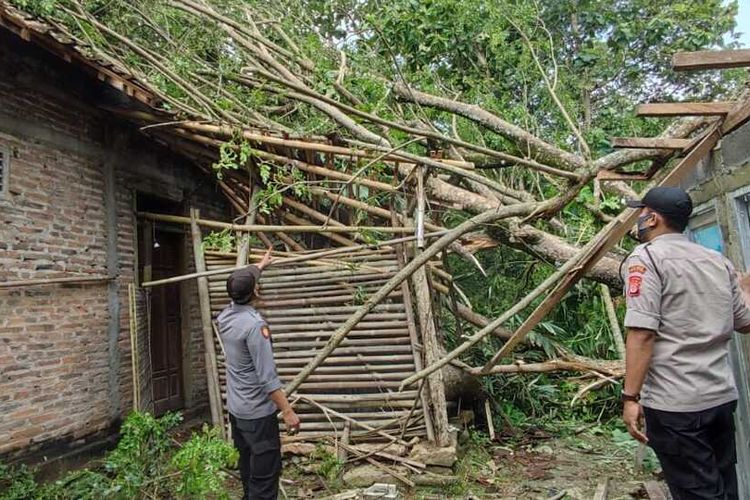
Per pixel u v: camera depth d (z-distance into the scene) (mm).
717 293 2424
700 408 2383
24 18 4434
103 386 5359
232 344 3707
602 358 7496
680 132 4707
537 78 7805
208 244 5566
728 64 2707
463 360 6812
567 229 7031
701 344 2398
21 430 4465
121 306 5723
